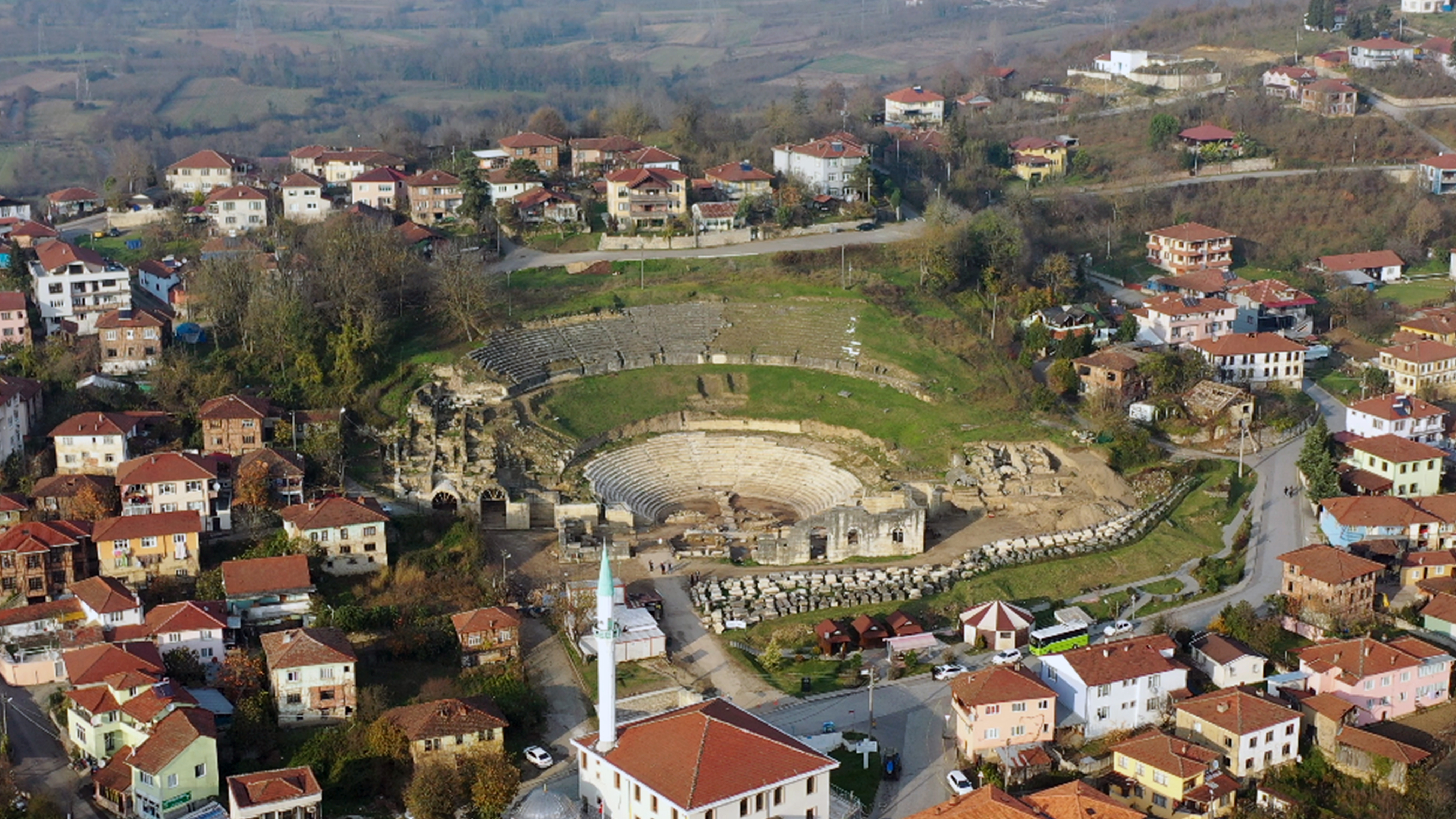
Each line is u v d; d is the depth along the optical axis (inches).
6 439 7554.1
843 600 6879.9
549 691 6067.9
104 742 5482.3
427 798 5049.2
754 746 4889.3
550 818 4857.3
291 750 5536.4
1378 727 5802.2
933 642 6397.6
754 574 7258.9
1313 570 6628.9
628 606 6752.0
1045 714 5565.9
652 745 4972.9
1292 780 5487.2
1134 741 5403.5
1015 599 6909.5
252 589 6427.2
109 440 7564.0
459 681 6033.5
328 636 5856.3
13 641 6161.4
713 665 6304.1
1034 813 4736.7
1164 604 6815.9
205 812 5088.6
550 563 7347.4
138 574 6727.4
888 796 5295.3
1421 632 6520.7
